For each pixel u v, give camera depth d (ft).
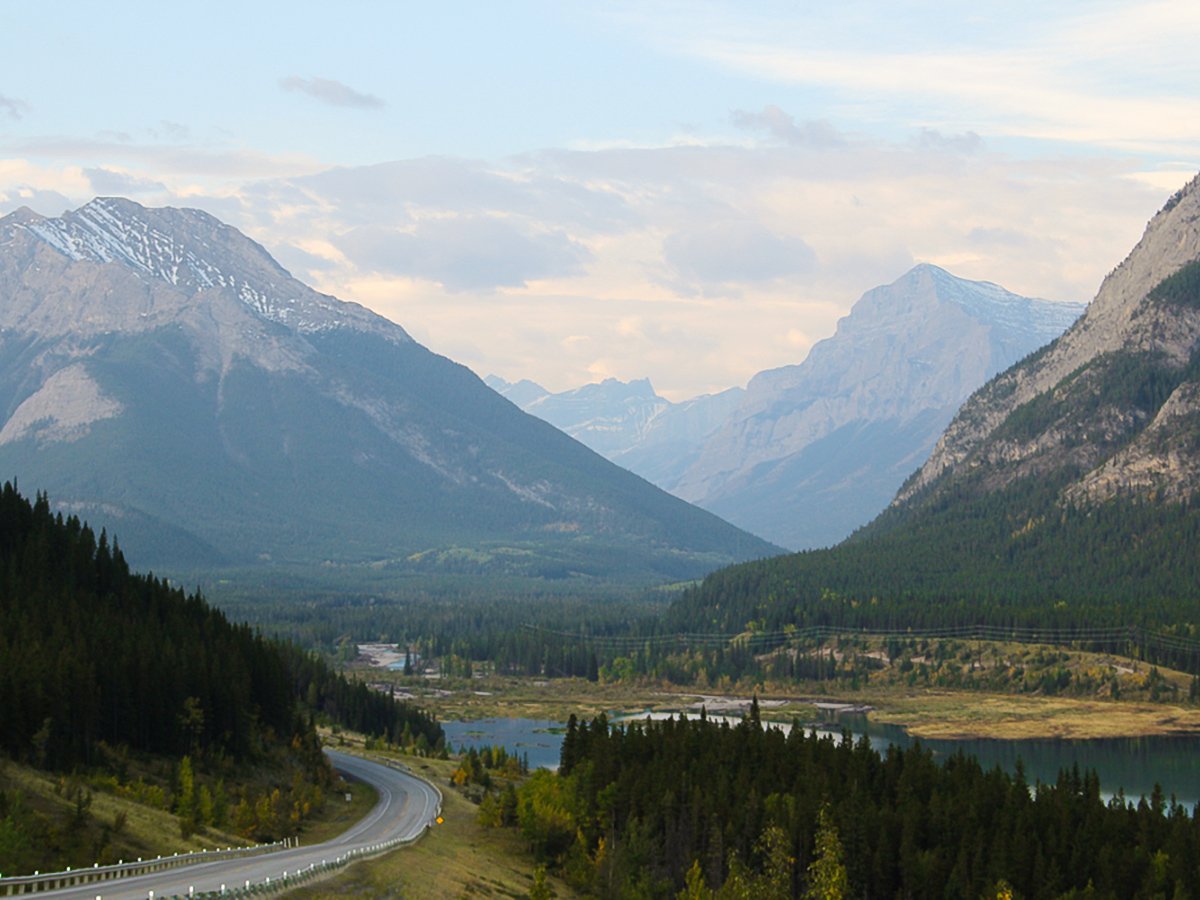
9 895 331.36
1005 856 506.89
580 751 646.74
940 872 507.71
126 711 576.61
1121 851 517.14
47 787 460.55
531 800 555.28
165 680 598.75
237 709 631.15
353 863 433.89
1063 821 532.73
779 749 615.57
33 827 400.47
